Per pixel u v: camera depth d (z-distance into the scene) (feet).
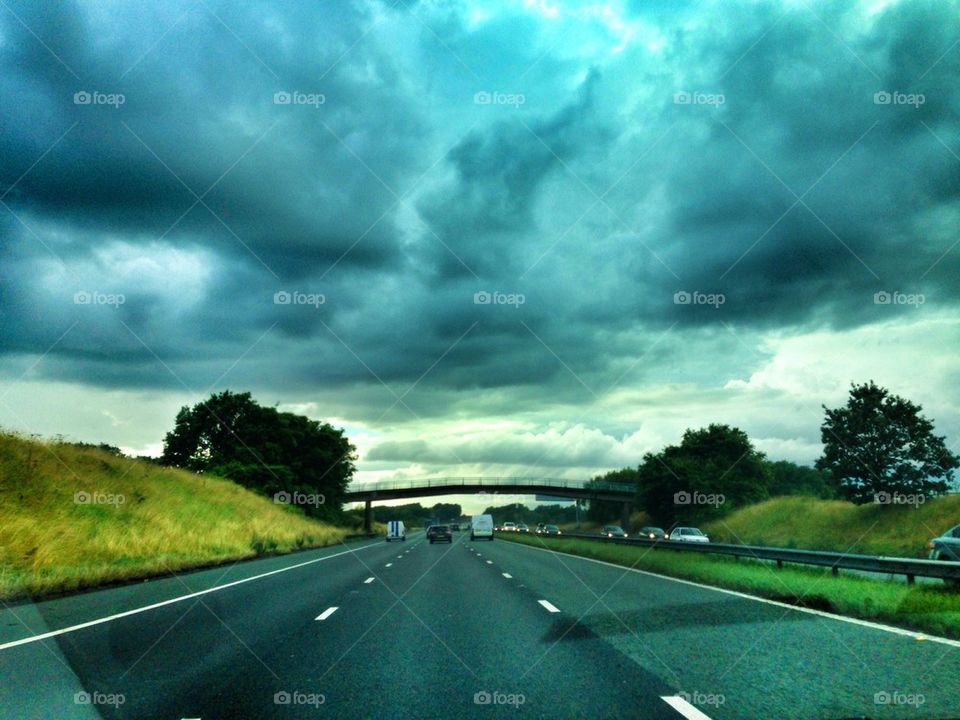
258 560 104.53
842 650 28.58
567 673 25.32
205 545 107.65
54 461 109.81
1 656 28.84
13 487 91.76
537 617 40.19
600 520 396.57
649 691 22.53
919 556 114.21
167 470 166.61
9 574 56.34
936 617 34.91
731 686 22.97
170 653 29.50
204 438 278.05
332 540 221.87
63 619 39.65
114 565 71.97
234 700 21.90
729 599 48.03
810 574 61.93
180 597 51.39
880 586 49.26
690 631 34.24
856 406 146.72
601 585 59.67
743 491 235.40
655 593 52.60
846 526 151.02
